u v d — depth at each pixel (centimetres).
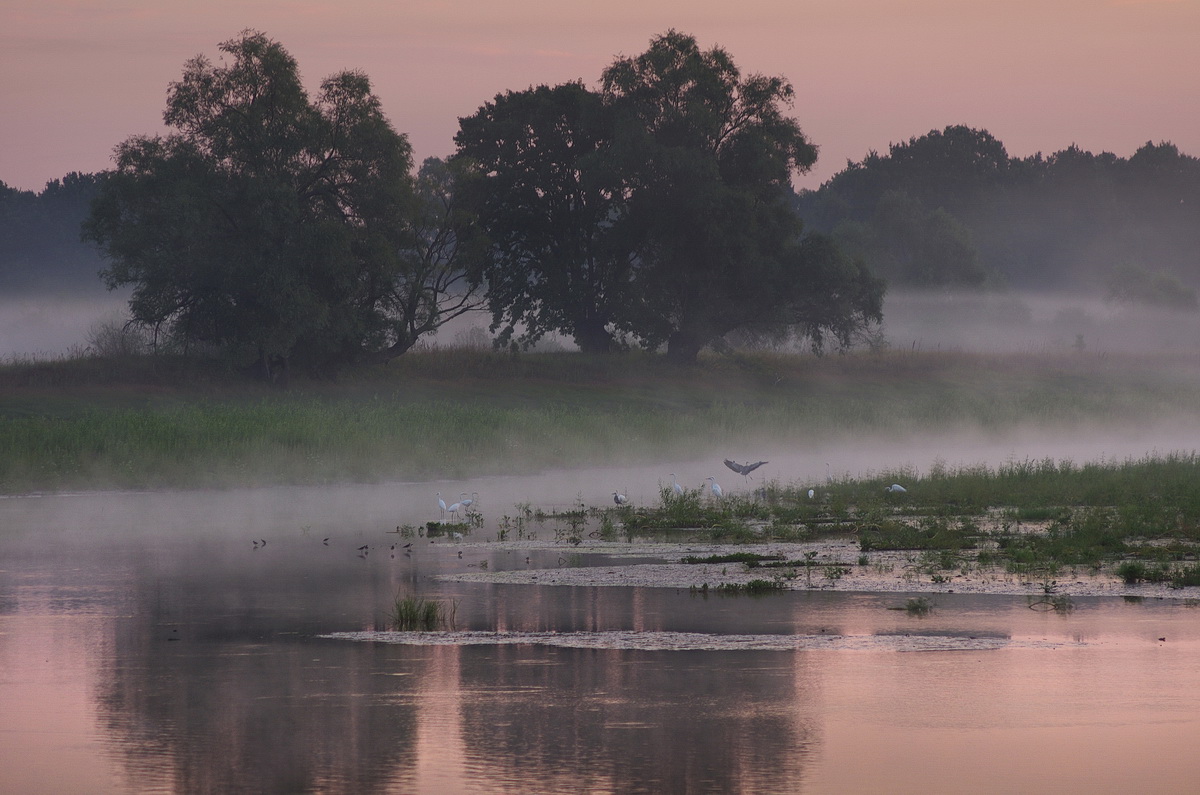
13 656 6122
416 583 8331
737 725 4856
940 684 5466
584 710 5078
